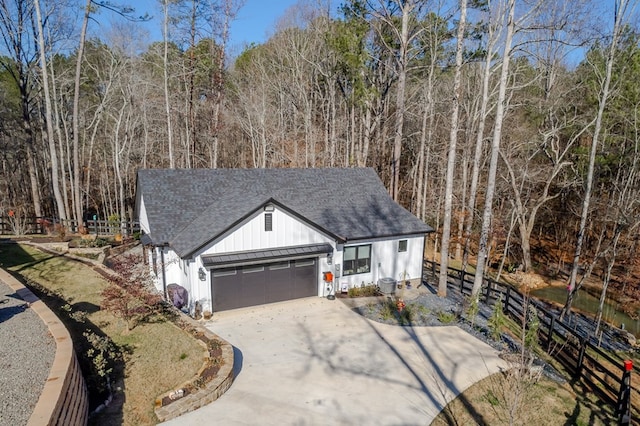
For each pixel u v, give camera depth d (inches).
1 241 753.0
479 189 1085.8
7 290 438.3
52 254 666.2
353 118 1167.0
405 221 703.7
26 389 248.5
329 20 1200.2
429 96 964.6
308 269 595.8
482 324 519.2
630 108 812.6
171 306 494.3
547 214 1198.9
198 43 1079.0
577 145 1002.7
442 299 619.5
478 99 967.0
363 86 932.0
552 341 486.3
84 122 1318.9
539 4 523.8
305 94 1286.9
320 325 504.1
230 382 359.9
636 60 782.5
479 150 812.0
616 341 602.5
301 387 362.3
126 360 361.7
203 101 1406.3
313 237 593.3
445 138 1167.0
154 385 329.7
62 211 874.1
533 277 925.2
